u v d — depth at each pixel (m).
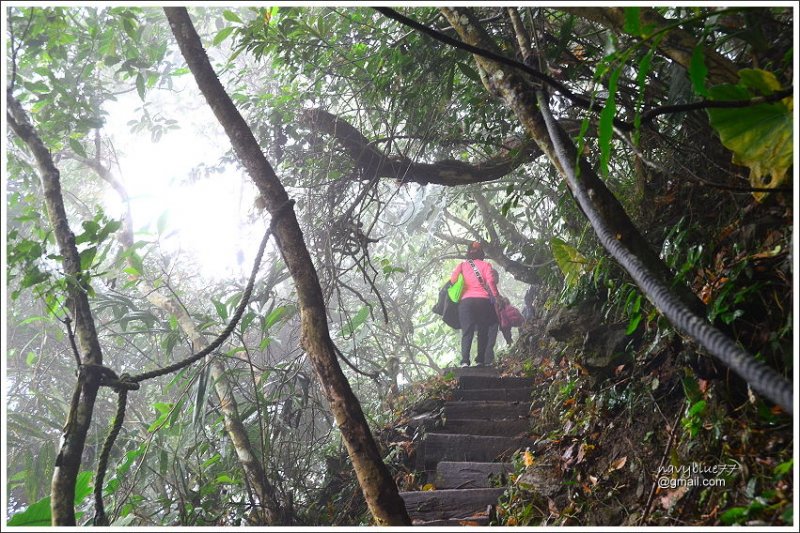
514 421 5.09
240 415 4.75
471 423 5.14
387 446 5.45
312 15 4.52
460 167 4.60
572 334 4.37
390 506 2.76
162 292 6.17
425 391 6.47
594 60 3.31
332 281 4.70
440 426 5.23
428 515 4.08
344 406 2.86
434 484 4.54
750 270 2.62
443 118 4.47
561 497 3.60
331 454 5.59
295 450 5.14
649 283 1.49
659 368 3.48
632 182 4.26
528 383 5.88
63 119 4.57
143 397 7.42
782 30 2.58
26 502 6.24
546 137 2.54
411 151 5.48
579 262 3.41
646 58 1.72
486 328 7.36
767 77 1.86
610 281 3.43
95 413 7.20
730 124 1.96
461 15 2.77
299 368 5.02
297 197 5.04
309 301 2.97
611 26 2.40
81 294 2.77
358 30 4.50
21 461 5.97
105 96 5.35
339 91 5.04
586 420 3.90
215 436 4.93
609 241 1.67
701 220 3.34
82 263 2.95
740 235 2.88
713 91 1.91
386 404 6.88
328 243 4.64
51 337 7.34
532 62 2.60
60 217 2.88
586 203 1.83
